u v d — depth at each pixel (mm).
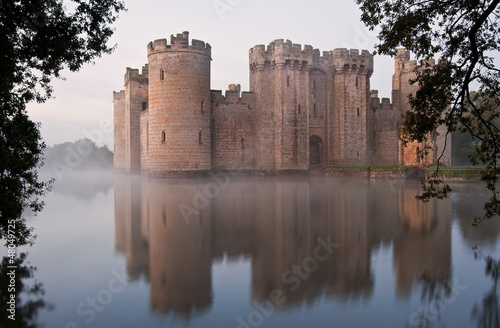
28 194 14133
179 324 9078
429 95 12117
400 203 25750
